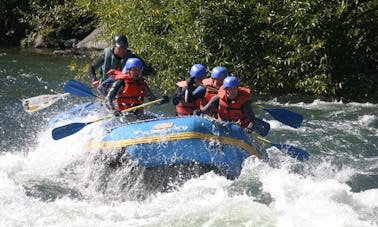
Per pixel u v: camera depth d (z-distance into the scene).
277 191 23.50
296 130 35.22
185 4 43.97
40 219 21.58
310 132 34.84
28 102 30.56
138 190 24.77
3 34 75.75
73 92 29.47
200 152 24.23
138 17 45.75
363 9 46.38
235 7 43.91
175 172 24.45
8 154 29.17
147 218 22.08
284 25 44.22
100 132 26.95
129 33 46.69
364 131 35.19
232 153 24.69
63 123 30.38
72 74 51.09
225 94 26.55
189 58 44.47
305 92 45.91
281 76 44.78
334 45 45.69
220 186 23.89
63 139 28.75
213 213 21.92
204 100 27.70
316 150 31.58
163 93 44.56
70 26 71.81
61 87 45.62
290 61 43.56
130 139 25.22
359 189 26.06
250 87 45.03
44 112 38.06
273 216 21.56
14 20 76.12
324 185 23.97
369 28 48.31
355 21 46.81
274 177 24.67
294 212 21.80
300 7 43.06
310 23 43.12
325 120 37.69
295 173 27.20
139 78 27.91
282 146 26.97
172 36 45.00
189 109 27.67
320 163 29.41
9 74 50.44
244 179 24.58
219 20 44.19
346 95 45.38
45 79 48.59
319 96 45.12
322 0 43.41
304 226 20.69
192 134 24.27
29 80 48.03
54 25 72.31
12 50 67.56
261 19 44.19
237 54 44.75
